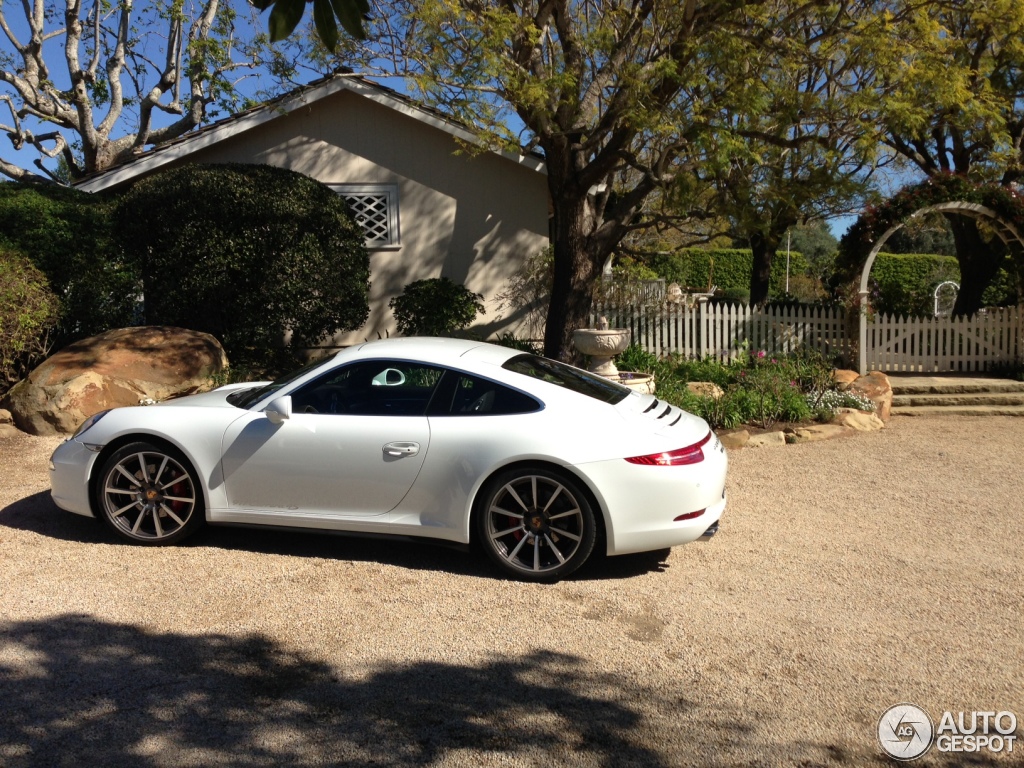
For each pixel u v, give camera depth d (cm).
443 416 506
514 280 1394
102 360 912
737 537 591
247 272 1120
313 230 1163
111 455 539
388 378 525
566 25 1131
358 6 313
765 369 1080
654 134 1091
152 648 400
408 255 1388
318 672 380
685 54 1005
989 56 1316
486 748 321
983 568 530
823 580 506
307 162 1362
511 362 543
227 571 502
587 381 563
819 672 388
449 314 1270
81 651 396
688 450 496
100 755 312
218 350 1005
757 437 920
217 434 523
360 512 512
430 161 1373
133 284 1115
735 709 354
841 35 1070
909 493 720
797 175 1140
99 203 1185
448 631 425
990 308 1301
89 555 525
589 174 1125
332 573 502
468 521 495
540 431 487
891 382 1186
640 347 1293
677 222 1399
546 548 497
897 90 1062
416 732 331
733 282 3191
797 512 659
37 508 625
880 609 462
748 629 433
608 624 437
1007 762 318
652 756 318
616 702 358
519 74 1020
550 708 352
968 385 1169
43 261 1020
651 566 526
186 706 348
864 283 1229
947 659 402
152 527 545
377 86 1300
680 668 390
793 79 1182
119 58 1742
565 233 1180
